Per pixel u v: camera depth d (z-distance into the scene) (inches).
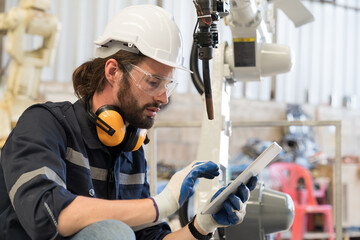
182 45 59.2
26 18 142.3
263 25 78.8
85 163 57.0
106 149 58.7
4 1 199.6
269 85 270.1
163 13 58.9
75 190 56.1
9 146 53.2
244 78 77.0
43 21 144.9
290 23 273.6
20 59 144.0
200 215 59.2
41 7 146.3
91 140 57.9
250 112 250.8
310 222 203.2
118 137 56.7
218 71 74.4
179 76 239.6
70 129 56.3
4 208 54.4
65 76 215.5
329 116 268.7
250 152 223.6
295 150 230.5
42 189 47.1
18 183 48.2
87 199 47.4
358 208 208.7
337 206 92.5
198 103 237.0
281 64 76.7
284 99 274.5
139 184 65.6
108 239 44.2
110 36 57.6
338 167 93.0
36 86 147.9
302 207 185.2
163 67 56.3
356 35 297.0
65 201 46.2
